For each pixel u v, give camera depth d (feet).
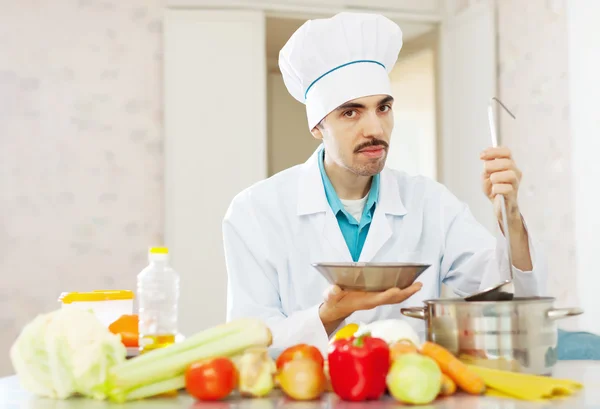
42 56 12.91
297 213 6.11
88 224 12.82
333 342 3.65
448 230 6.40
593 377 3.99
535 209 11.59
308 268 6.04
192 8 12.66
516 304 3.74
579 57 10.47
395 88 17.56
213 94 12.61
